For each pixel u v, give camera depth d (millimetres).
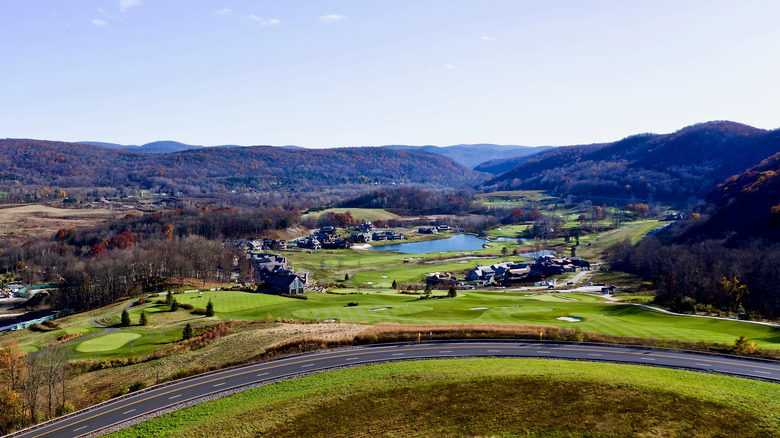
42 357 70188
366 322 81125
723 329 70875
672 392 43281
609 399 42781
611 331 70062
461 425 40281
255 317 93062
